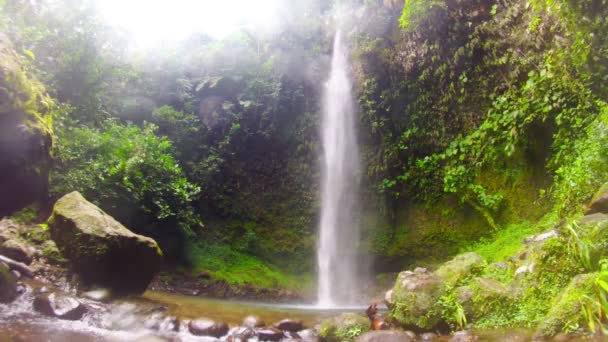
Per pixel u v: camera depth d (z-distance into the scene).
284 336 3.88
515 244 6.18
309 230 9.05
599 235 3.34
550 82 5.97
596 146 4.53
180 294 7.06
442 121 7.99
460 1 7.36
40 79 6.81
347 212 8.80
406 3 7.82
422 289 3.83
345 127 9.02
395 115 8.57
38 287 3.95
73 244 4.37
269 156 9.52
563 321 2.96
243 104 9.30
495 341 3.11
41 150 3.54
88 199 6.32
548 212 6.23
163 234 7.64
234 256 8.67
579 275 3.16
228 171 9.30
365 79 8.85
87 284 4.34
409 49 8.23
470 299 3.64
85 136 6.77
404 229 8.33
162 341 3.54
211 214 8.94
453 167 7.61
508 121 6.48
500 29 6.89
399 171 8.50
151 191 7.14
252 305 6.21
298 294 8.30
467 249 7.29
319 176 9.22
